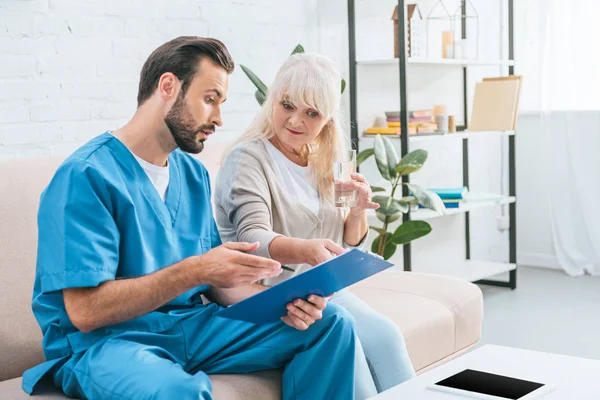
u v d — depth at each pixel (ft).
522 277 13.91
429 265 13.38
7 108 8.01
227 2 10.00
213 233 6.14
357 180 6.75
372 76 12.00
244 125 10.32
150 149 5.63
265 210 6.45
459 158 13.74
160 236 5.59
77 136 8.61
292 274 6.56
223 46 5.66
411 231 10.19
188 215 5.89
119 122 9.00
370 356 5.98
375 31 12.07
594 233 13.74
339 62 11.63
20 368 5.89
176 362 5.35
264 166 6.64
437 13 13.05
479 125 12.87
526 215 14.74
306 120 6.57
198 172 6.08
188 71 5.48
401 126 10.85
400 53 10.80
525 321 11.17
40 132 8.29
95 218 5.13
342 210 6.92
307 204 6.77
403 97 10.83
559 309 11.75
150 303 5.09
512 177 13.07
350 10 11.32
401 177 11.24
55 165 6.46
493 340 10.31
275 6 10.62
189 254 5.78
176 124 5.53
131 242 5.38
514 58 13.57
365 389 5.62
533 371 4.99
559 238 14.10
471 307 7.67
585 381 4.79
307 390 5.43
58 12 8.34
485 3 14.02
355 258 4.88
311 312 5.27
